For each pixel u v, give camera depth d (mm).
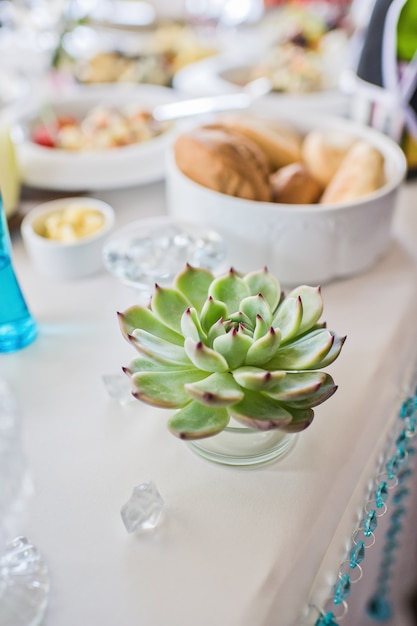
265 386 380
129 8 1371
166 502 411
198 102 775
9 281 504
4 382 493
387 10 672
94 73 983
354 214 559
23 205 690
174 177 594
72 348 524
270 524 400
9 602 359
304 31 1050
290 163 661
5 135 626
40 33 848
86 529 398
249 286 444
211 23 1396
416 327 568
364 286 594
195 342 386
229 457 427
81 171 676
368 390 489
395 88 684
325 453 441
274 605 368
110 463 435
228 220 566
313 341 408
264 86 888
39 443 447
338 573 408
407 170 739
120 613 361
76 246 578
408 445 521
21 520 401
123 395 476
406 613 663
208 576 376
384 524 574
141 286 538
